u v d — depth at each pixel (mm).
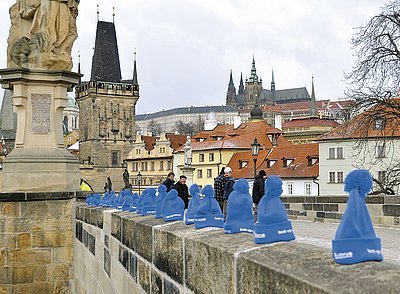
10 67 18125
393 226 17547
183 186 18047
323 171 75562
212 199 5824
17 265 17062
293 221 23047
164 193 7828
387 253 8844
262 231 4117
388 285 2635
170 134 127312
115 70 149125
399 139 49219
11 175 17734
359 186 3244
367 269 2955
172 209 7074
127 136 145375
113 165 143125
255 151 33750
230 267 4074
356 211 3188
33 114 18250
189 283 5148
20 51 18234
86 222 14641
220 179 17922
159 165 124625
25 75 18031
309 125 133500
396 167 39344
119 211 10727
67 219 17688
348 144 72000
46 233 17438
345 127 41469
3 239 17047
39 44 18312
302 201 23531
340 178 73625
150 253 6871
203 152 103875
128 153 144375
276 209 4141
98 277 12188
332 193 74312
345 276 2893
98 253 12250
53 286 17344
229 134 107312
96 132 142375
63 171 18031
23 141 18094
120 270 9195
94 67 147125
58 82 18391
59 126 18578
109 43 149500
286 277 3178
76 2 19188
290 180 80812
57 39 18531
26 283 17125
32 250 17266
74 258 17328
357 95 40094
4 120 110500
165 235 6102
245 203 4949
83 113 147375
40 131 18266
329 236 12805
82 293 15227
